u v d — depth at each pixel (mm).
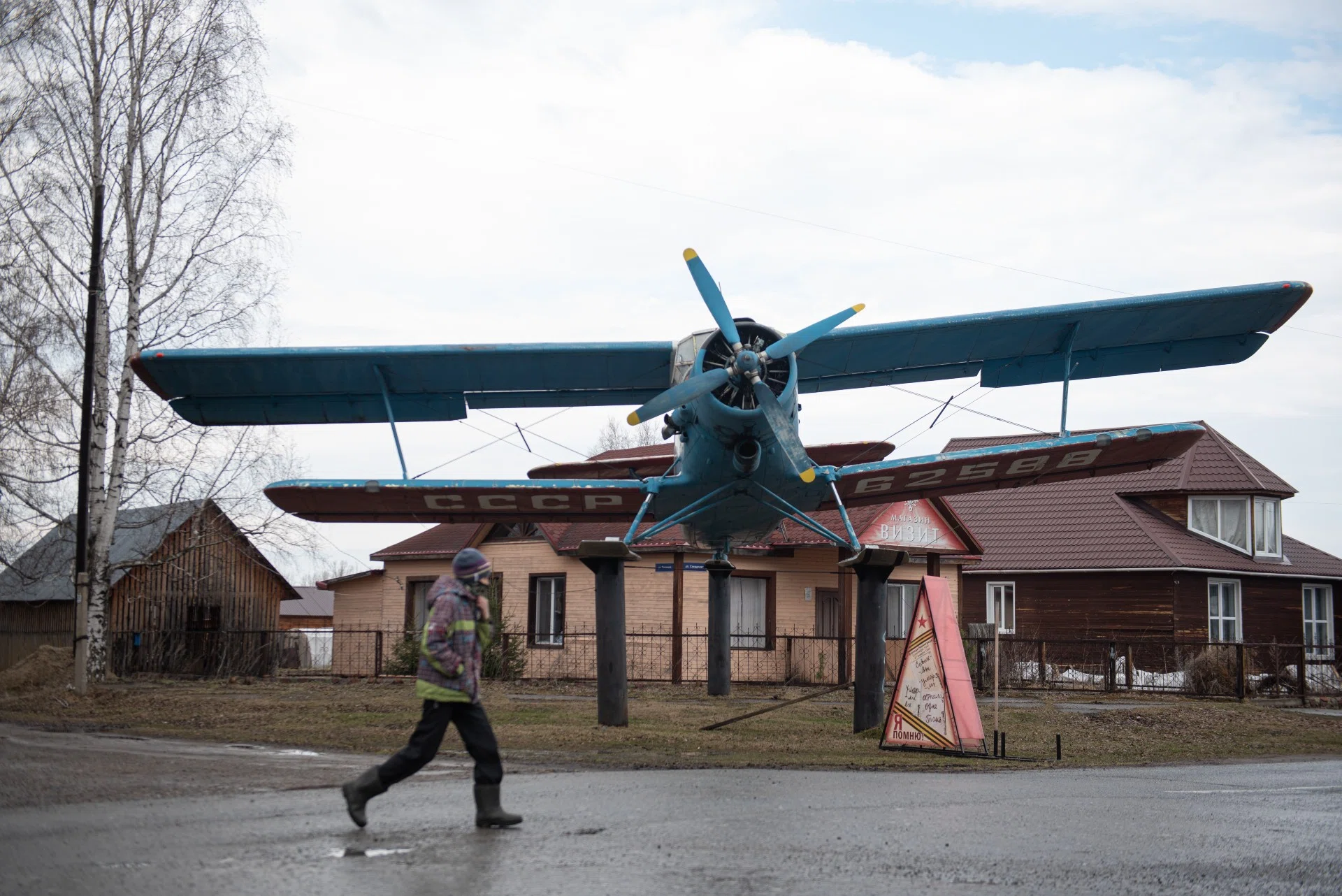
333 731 12375
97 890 4727
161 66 21281
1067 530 30250
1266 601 29562
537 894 4723
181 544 26953
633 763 9750
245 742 11375
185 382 16875
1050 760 10789
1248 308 16594
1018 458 16844
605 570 13234
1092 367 18281
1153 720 15047
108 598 21391
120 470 21266
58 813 6648
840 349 17078
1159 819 7016
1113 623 28578
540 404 18281
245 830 6094
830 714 14898
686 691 19609
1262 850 6027
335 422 18422
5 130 20906
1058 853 5832
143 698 16719
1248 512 29484
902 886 5016
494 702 15461
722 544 18484
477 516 18094
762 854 5602
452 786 7930
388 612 27766
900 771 9562
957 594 25938
